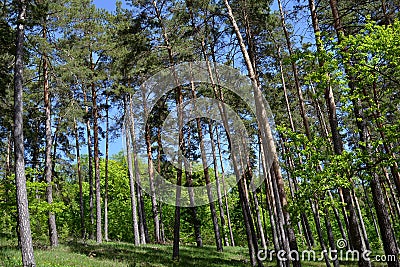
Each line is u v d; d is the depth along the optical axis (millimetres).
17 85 13727
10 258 13492
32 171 17906
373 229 39625
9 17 14852
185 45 18406
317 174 10008
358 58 9758
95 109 25719
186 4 17328
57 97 21297
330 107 11773
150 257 18141
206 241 39031
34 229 20984
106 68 24344
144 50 18391
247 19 16562
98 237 24344
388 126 9320
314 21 12531
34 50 16375
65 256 15391
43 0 16625
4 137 25469
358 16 13680
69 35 22188
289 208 10719
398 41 8461
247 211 18375
